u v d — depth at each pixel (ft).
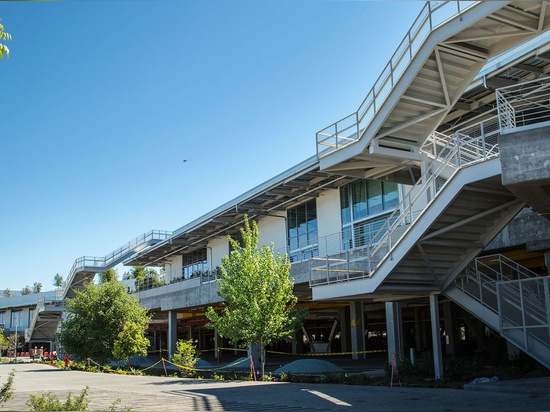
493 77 68.23
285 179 99.71
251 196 110.83
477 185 45.03
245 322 68.80
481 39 53.06
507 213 50.34
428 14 53.78
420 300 76.79
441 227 49.62
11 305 310.04
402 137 65.21
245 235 73.46
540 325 48.47
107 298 110.22
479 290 54.34
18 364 147.54
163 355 183.21
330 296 58.70
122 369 100.22
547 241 61.16
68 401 34.55
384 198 92.89
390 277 53.11
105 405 39.01
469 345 107.86
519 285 50.55
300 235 114.52
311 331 144.15
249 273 69.67
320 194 108.27
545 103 49.96
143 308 116.26
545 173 33.99
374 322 134.00
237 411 34.47
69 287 179.73
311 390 47.19
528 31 50.80
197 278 124.77
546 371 50.60
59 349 165.07
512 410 31.22
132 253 172.96
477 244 52.85
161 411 34.81
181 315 174.91
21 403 42.27
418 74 57.41
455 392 41.47
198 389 51.37
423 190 55.26
